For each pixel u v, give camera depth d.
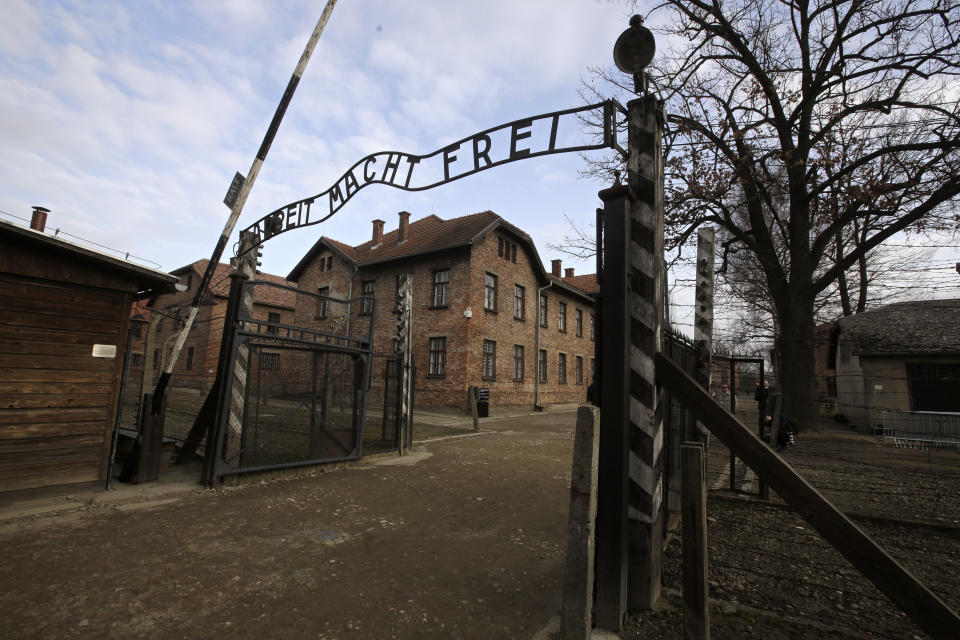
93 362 5.34
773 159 11.92
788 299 12.91
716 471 7.66
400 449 8.62
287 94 5.05
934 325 17.45
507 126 3.96
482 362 18.36
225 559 3.63
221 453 5.82
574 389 26.00
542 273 22.55
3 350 4.71
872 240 11.22
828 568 3.63
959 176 9.77
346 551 3.87
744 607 2.93
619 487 2.73
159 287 6.12
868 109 11.10
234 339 6.05
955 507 5.41
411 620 2.80
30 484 4.83
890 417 12.21
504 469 7.46
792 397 12.53
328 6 4.99
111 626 2.64
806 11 12.93
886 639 2.58
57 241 4.85
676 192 11.92
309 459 6.95
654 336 2.86
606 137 3.24
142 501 5.15
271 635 2.61
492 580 3.40
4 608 2.80
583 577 2.44
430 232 21.56
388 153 4.95
